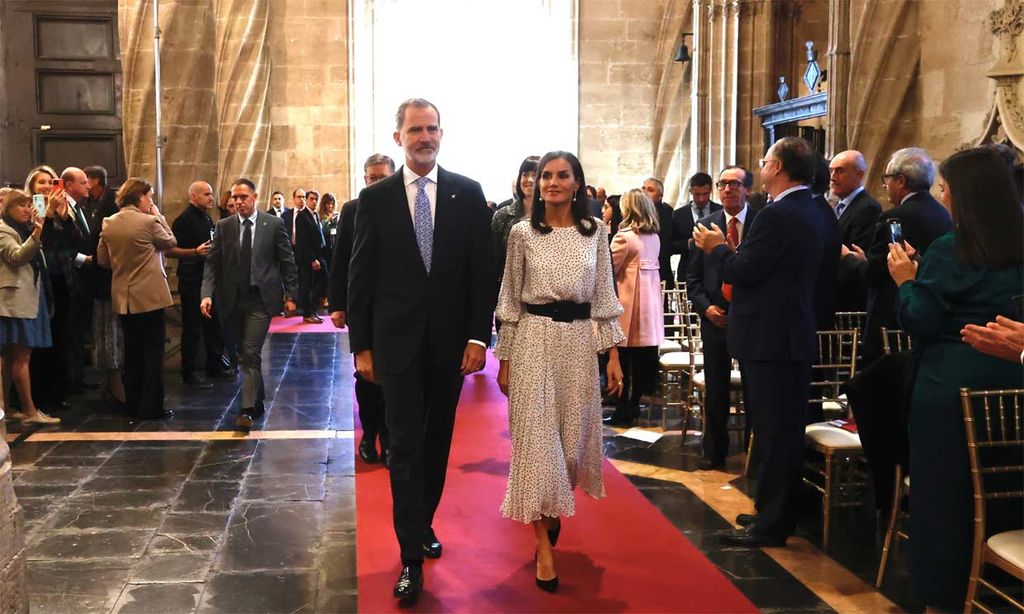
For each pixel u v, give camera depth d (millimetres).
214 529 4754
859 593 3928
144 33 13703
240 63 13812
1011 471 3363
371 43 17047
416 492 3875
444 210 3979
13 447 6398
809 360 4406
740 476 5672
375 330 3955
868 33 8055
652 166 16688
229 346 9125
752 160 13125
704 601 3814
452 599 3832
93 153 14539
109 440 6602
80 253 7641
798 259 4332
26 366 7012
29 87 14312
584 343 4062
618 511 4973
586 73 16469
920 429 3449
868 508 5070
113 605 3826
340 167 15352
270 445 6477
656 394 8266
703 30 13688
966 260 3299
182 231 8812
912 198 4863
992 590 3246
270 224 7125
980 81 7160
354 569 4191
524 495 3863
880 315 5074
